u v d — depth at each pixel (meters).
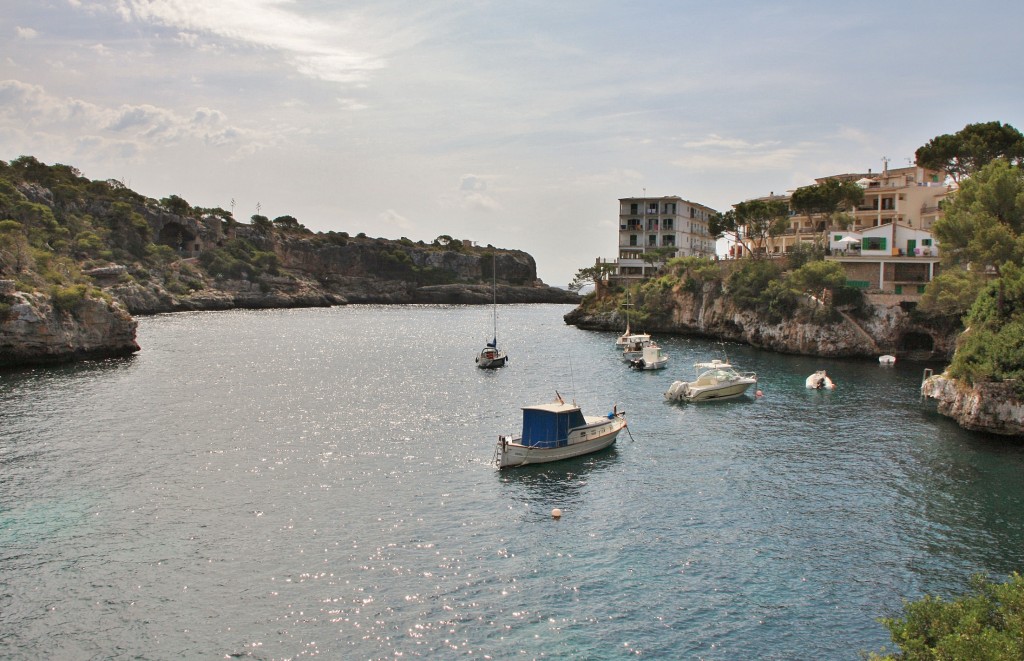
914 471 48.66
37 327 95.19
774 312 113.56
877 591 32.31
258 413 68.19
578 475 48.28
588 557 35.59
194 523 39.50
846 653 27.70
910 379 85.25
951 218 78.44
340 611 30.50
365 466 50.19
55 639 28.44
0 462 50.38
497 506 42.44
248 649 27.83
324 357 115.75
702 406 70.62
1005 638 18.92
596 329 160.88
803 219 145.62
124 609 30.61
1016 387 56.00
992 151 106.94
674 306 142.38
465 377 92.69
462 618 29.98
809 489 45.28
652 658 27.36
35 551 35.84
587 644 28.22
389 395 79.06
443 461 51.56
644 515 41.06
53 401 72.06
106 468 49.16
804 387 80.19
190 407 70.62
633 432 60.06
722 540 37.62
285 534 38.09
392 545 36.88
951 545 36.94
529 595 31.88
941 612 21.56
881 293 106.25
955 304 79.81
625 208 184.62
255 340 141.75
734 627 29.47
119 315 108.69
